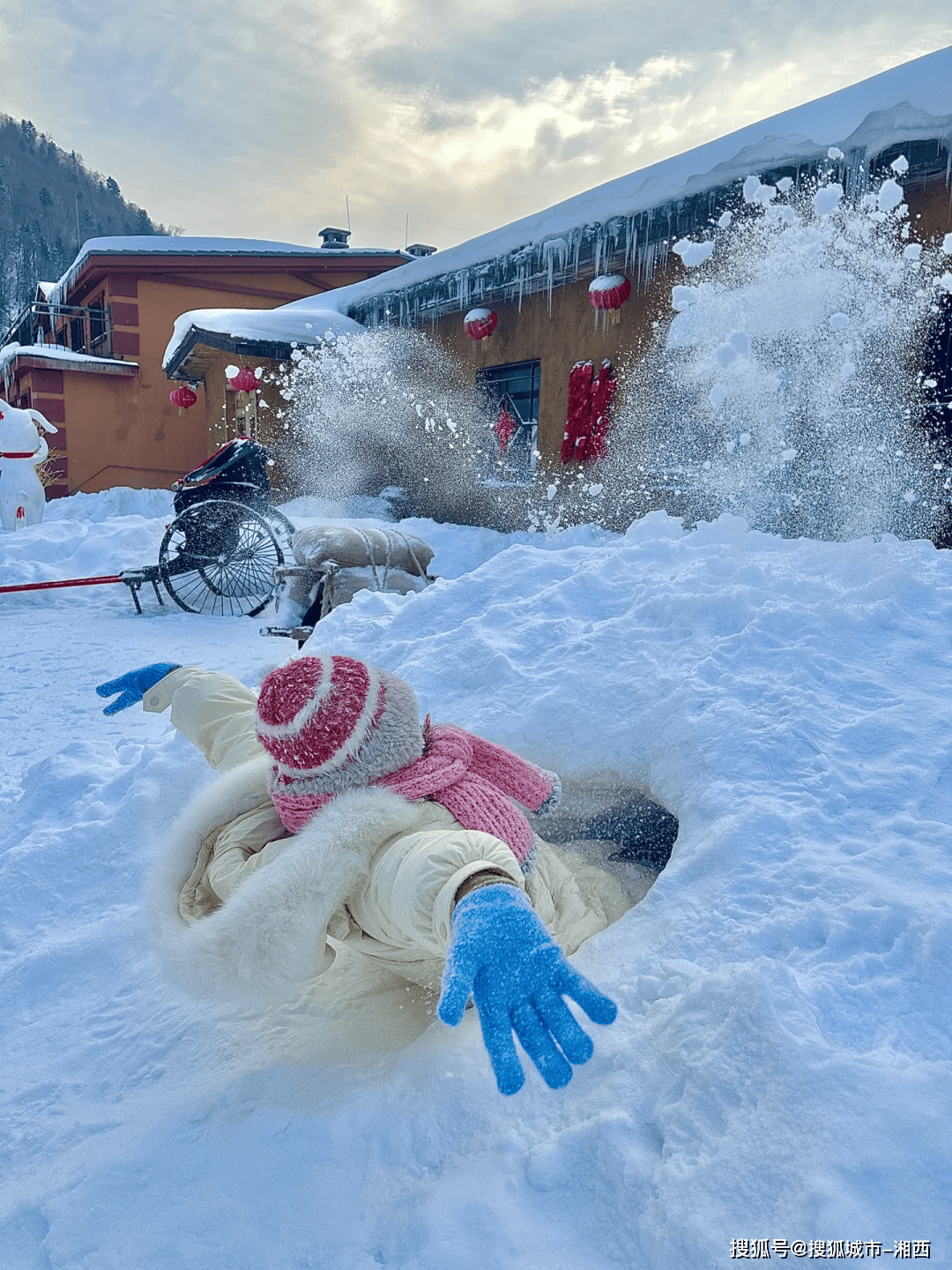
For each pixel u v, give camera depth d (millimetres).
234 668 6914
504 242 11664
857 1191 1287
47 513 16750
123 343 22156
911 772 2332
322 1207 1592
